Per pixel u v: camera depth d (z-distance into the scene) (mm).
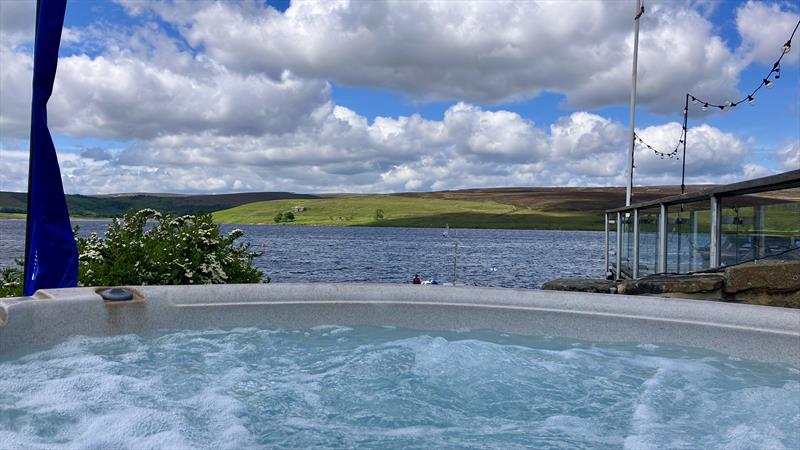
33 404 2762
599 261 36219
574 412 2811
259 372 3357
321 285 4363
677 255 7391
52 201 4312
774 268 4574
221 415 2721
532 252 46156
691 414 2773
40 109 4262
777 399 2920
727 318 3596
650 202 8125
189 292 4090
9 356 3297
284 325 4203
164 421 2615
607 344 3883
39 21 4262
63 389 2953
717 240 5746
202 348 3748
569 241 72875
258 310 4184
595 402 2938
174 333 3967
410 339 4035
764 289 4609
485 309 4176
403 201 146125
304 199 152375
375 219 121812
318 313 4246
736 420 2691
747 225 5254
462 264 32531
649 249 8781
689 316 3715
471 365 3506
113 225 6133
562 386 3166
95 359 3447
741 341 3510
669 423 2664
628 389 3107
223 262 6395
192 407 2812
